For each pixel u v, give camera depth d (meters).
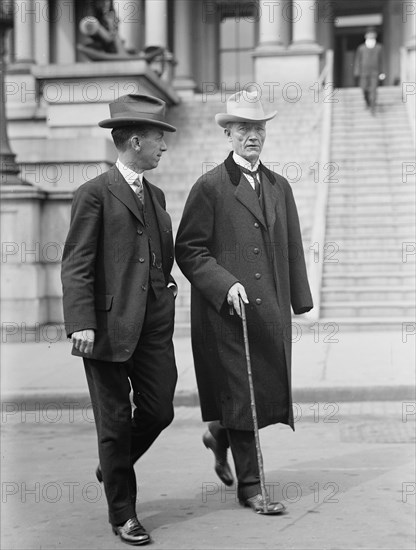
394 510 4.80
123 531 4.36
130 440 4.45
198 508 4.93
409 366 9.55
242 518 4.70
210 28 31.58
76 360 10.88
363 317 13.08
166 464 6.18
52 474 6.03
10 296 13.68
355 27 33.66
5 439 7.36
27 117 21.64
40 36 28.33
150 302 4.52
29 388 9.09
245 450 4.89
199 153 19.45
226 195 4.95
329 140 17.56
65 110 18.86
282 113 20.12
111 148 16.39
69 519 4.82
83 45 19.12
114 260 4.47
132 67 18.69
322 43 31.66
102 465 4.41
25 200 13.80
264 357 4.89
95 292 4.47
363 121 19.38
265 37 25.50
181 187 17.86
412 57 24.05
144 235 4.54
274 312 4.89
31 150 16.06
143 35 29.75
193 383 9.16
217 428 5.21
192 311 5.04
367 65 19.95
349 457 6.23
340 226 14.95
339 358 10.17
